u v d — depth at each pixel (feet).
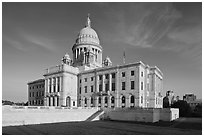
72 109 192.75
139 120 186.60
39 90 367.86
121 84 253.03
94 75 284.82
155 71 264.93
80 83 304.30
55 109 178.09
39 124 159.84
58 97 293.23
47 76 316.81
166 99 347.36
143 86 247.29
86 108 208.13
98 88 277.23
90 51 346.74
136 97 235.40
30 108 159.94
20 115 152.87
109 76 265.95
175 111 211.82
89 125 154.40
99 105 270.46
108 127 141.59
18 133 112.27
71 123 170.09
